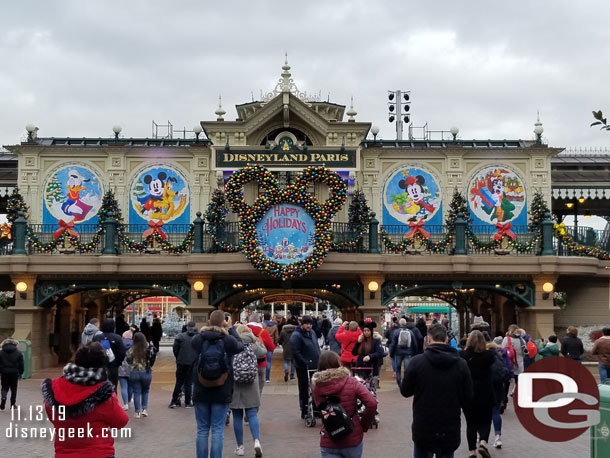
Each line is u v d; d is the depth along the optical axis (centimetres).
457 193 2728
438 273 2588
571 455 1136
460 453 1144
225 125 2855
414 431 829
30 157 2822
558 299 2758
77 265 2530
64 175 2831
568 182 3130
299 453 1146
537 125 2934
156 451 1162
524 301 2630
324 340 3177
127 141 2994
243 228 2436
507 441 1249
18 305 2570
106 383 670
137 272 2542
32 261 2531
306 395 1423
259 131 2930
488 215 2850
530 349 1745
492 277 2634
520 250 2633
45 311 2711
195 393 973
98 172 2842
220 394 963
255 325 1545
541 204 2714
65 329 3003
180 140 3019
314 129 2912
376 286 2558
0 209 3306
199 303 2572
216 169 2688
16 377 1576
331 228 2591
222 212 2584
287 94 2834
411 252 2583
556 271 2577
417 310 4881
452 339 2033
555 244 2714
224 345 970
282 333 2189
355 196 2631
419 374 825
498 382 1170
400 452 1153
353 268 2498
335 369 790
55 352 2959
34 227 2784
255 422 1120
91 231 2811
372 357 1480
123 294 3544
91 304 3344
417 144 3048
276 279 2630
